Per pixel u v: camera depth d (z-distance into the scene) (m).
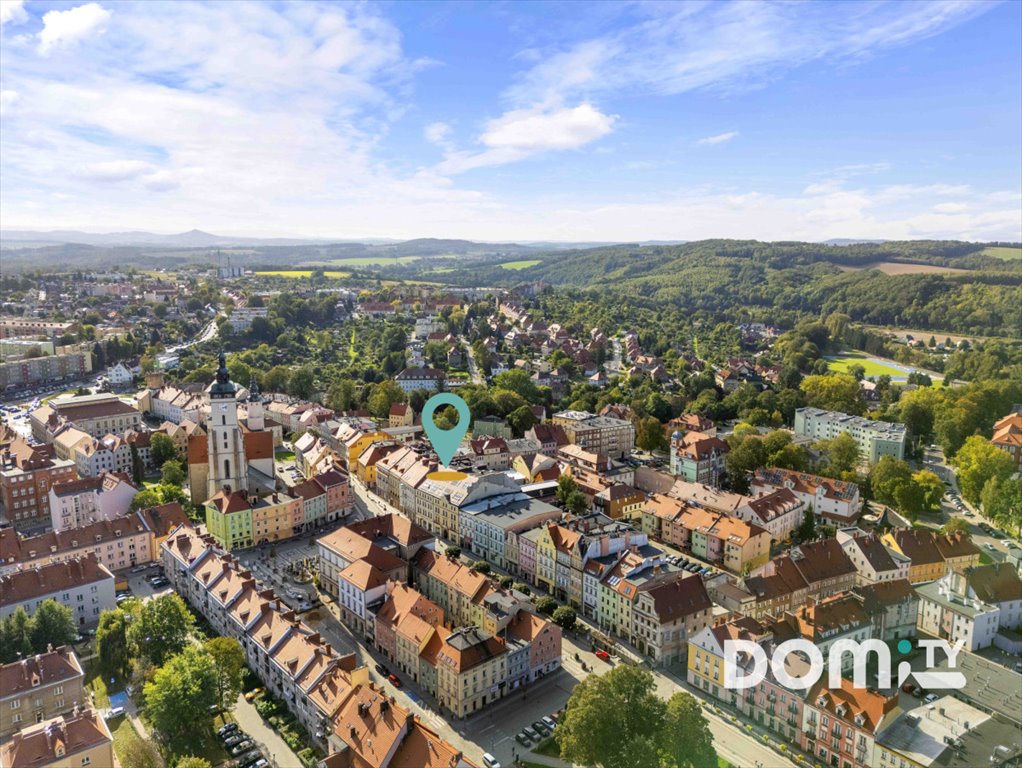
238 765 130.12
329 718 130.50
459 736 140.12
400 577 191.38
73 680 141.25
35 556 194.25
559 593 197.88
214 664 139.38
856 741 129.62
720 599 187.62
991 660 175.25
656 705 127.81
